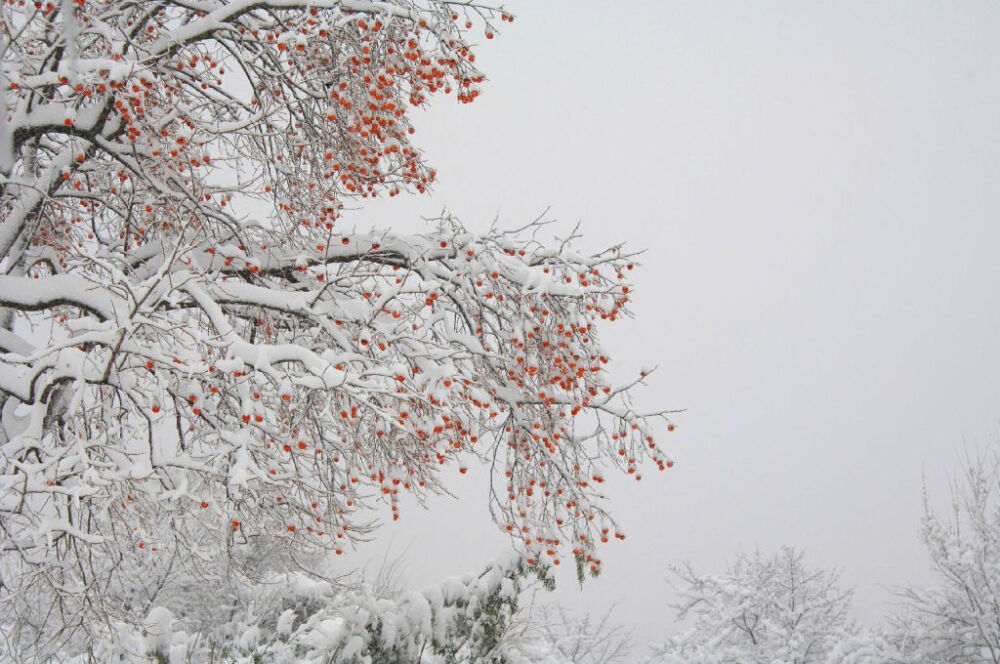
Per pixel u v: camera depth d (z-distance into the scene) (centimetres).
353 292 651
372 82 523
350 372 450
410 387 490
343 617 563
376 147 590
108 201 666
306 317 535
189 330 443
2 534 466
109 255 612
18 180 545
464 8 536
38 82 482
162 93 550
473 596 592
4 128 538
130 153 562
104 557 538
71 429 561
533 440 638
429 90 561
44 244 662
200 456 468
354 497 587
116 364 481
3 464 439
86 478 416
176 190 601
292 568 682
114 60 471
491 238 618
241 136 645
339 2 506
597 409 655
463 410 614
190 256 539
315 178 641
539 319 614
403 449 590
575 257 614
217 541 569
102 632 502
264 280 639
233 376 454
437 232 638
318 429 562
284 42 495
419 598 580
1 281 503
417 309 543
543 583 612
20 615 488
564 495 638
